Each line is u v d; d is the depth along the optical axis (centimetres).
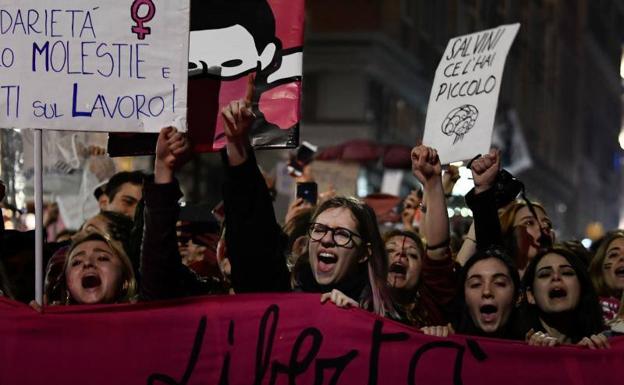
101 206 940
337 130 3534
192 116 645
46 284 715
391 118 3847
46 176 1124
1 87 603
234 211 611
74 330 595
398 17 3684
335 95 3553
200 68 647
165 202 596
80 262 645
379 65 3600
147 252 598
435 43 4188
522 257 849
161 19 604
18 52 603
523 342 623
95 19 603
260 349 603
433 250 680
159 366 598
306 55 3550
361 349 606
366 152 1703
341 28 3569
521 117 4991
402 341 608
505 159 3097
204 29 649
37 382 591
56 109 602
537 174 5466
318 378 605
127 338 596
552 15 5991
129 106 603
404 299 726
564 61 6475
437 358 612
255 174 609
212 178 3262
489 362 615
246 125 601
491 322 664
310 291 654
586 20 7262
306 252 668
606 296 848
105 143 1133
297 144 640
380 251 632
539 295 709
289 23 646
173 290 607
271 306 606
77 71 603
